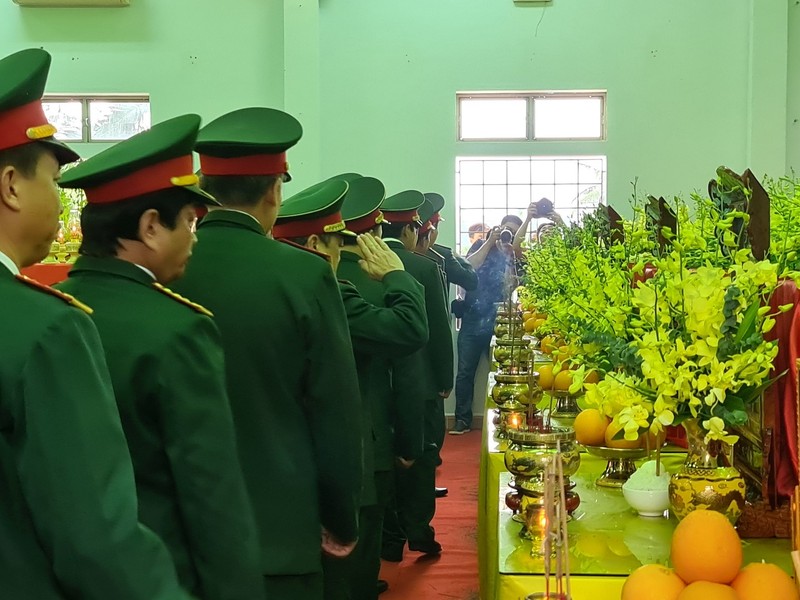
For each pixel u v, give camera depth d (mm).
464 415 7320
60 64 7160
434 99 7188
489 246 7070
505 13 7137
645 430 1803
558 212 7270
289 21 6969
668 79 7098
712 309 1604
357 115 7211
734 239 1812
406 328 2441
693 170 7102
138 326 1319
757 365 1615
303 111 6984
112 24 7152
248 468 1759
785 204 2086
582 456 2496
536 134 7234
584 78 7129
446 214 7230
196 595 1294
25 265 1131
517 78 7152
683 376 1614
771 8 6883
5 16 7121
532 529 1777
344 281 2467
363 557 2721
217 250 1845
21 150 1098
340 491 1854
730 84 7062
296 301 1809
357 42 7180
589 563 1624
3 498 997
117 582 980
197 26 7152
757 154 6934
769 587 1337
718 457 1748
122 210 1398
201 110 7180
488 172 7301
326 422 1837
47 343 995
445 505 4992
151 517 1283
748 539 1770
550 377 3090
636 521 1901
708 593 1321
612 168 7156
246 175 1879
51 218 1131
